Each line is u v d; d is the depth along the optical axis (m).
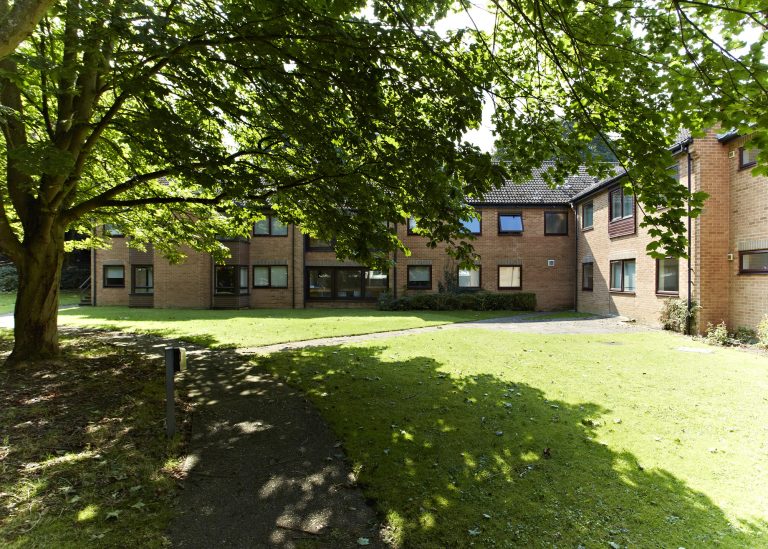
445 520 3.12
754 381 6.73
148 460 3.82
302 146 6.12
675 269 12.80
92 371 6.79
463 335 11.36
